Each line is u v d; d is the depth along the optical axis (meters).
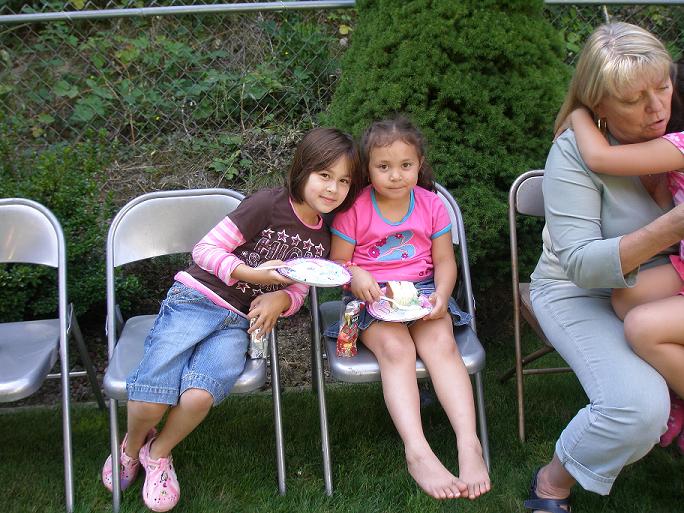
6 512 2.30
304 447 2.65
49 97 4.57
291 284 2.32
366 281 2.28
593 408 1.96
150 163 4.22
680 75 1.99
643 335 1.92
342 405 2.93
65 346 2.35
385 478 2.45
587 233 2.03
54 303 3.15
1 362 2.26
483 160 2.87
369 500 2.34
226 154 4.23
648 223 2.04
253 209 2.25
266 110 4.45
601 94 1.92
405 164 2.26
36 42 4.79
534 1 2.99
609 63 1.87
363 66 3.02
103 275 3.25
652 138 1.98
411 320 2.23
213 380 2.12
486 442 2.46
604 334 2.07
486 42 2.85
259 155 4.23
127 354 2.34
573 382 3.06
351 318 2.24
